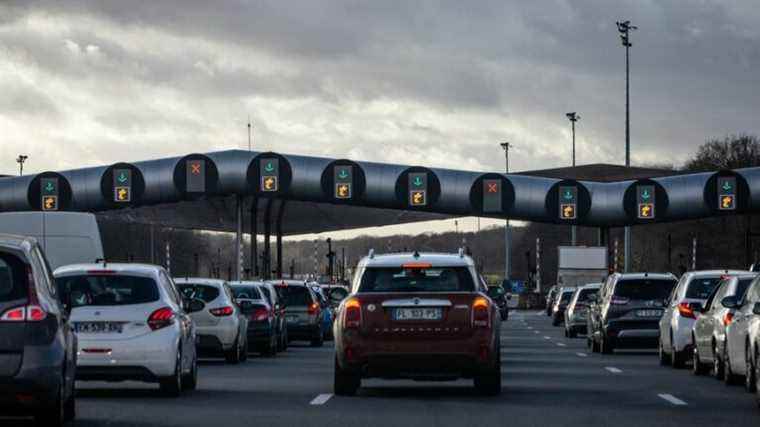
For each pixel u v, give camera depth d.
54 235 36.28
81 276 23.02
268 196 83.94
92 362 22.39
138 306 22.72
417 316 22.28
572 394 23.67
